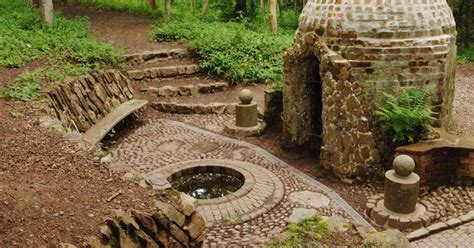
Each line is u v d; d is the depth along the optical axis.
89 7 20.12
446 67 7.80
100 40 14.21
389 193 6.43
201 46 13.49
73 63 11.46
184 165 7.85
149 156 8.47
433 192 7.23
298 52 8.28
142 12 19.28
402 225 6.23
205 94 12.12
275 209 6.61
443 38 7.64
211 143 9.18
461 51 15.70
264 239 5.71
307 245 4.93
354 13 7.64
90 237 4.03
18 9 15.85
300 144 8.80
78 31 14.03
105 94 10.01
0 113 7.30
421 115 7.30
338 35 7.75
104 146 8.86
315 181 7.63
